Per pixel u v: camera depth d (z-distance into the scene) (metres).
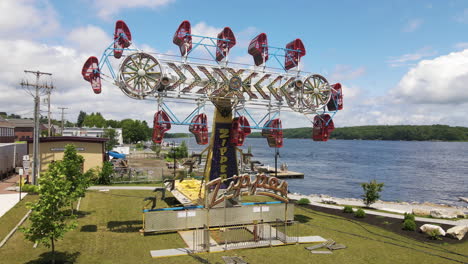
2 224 26.34
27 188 40.34
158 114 28.80
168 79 28.52
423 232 28.81
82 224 28.70
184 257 22.12
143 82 28.28
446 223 32.25
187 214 27.06
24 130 125.19
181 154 101.69
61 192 18.97
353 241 26.59
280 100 33.25
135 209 35.09
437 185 76.75
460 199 59.88
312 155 169.25
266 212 29.70
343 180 82.38
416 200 60.12
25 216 28.80
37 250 21.83
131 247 23.62
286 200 29.72
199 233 27.12
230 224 28.22
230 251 23.59
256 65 34.59
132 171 63.09
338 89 35.97
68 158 30.31
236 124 31.78
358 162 131.50
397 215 35.91
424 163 128.62
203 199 31.59
